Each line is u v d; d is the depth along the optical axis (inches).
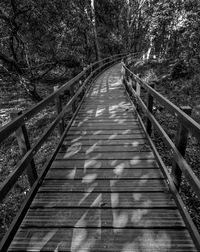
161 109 282.5
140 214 85.4
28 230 79.4
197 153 180.9
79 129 177.8
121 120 196.5
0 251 67.1
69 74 566.6
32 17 360.2
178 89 379.6
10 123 72.0
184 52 536.7
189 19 528.7
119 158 128.4
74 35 472.1
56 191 100.0
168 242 73.0
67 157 131.5
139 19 1136.2
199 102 307.6
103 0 1051.3
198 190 63.7
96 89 356.2
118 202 92.1
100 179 108.5
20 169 77.3
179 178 90.6
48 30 393.1
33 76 401.7
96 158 129.3
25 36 390.0
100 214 86.0
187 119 71.1
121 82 422.6
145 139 154.2
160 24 673.0
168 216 83.7
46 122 279.6
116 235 76.5
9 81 456.8
